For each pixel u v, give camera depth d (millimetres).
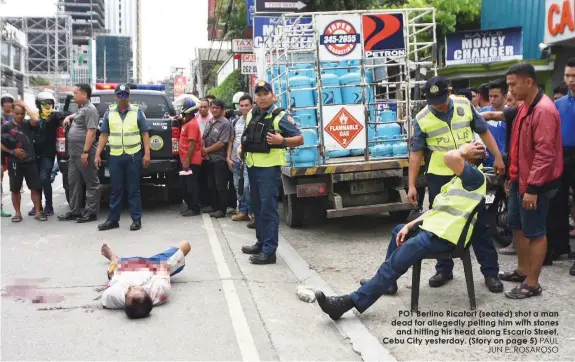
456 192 4465
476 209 4449
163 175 10750
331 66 7902
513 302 4754
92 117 8406
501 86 6344
